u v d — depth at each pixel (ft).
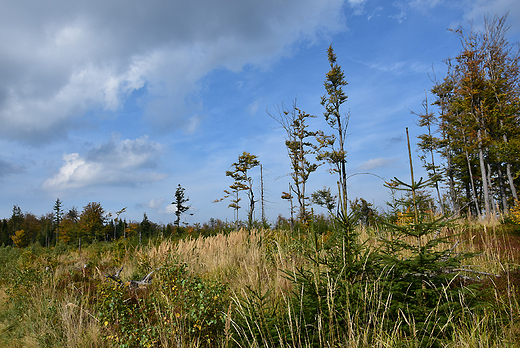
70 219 155.22
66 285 24.20
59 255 59.41
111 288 14.02
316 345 9.68
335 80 92.84
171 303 12.51
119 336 12.41
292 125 83.92
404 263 11.03
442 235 16.75
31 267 26.55
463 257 10.96
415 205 11.88
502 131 79.10
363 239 15.92
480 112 78.84
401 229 11.76
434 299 10.69
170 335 11.89
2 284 30.07
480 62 78.89
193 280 13.19
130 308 13.37
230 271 23.16
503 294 12.14
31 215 241.96
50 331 16.20
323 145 83.87
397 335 9.45
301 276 11.93
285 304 11.41
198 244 36.37
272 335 10.15
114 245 48.57
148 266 28.07
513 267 16.49
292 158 82.12
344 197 11.69
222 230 50.37
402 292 11.07
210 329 12.30
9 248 81.20
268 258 22.97
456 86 84.89
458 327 9.95
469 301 11.25
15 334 17.65
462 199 96.89
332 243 11.98
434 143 105.09
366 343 8.93
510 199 88.58
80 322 15.35
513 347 9.15
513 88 78.74
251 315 10.78
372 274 11.31
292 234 34.55
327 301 10.01
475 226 33.30
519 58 77.66
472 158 100.48
